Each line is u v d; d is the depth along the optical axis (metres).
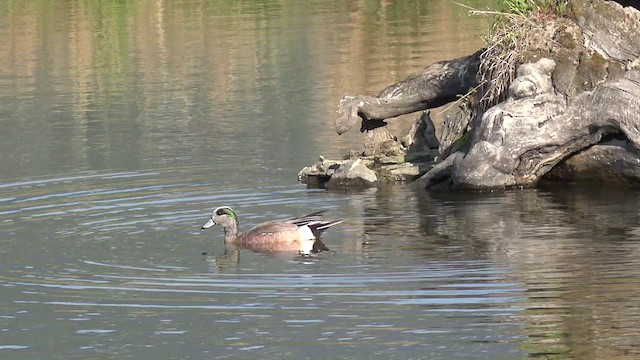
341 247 15.04
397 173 19.31
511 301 12.61
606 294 12.69
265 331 12.09
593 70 17.86
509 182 18.27
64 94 26.77
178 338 12.00
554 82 18.03
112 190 18.30
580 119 17.78
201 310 12.72
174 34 33.84
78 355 11.68
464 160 18.14
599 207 16.75
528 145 17.92
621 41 18.09
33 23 36.09
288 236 15.09
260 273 13.94
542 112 17.92
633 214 16.23
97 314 12.70
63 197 17.89
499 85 18.55
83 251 15.02
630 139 17.50
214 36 33.25
